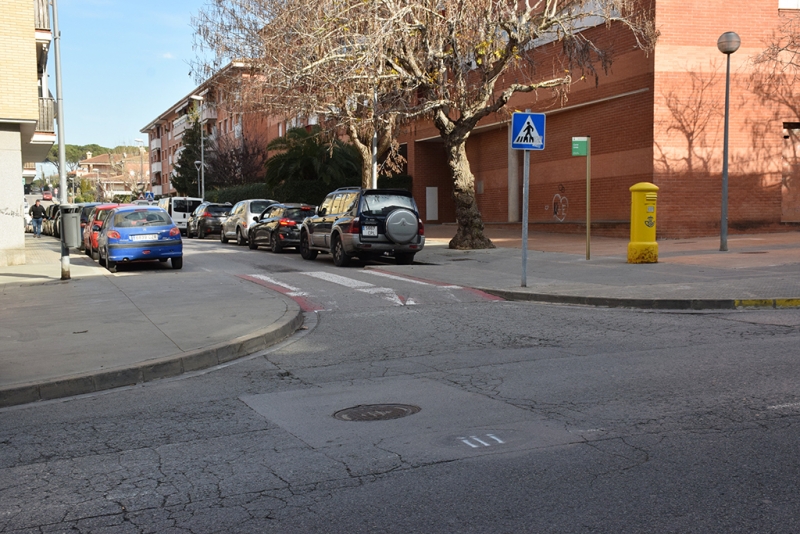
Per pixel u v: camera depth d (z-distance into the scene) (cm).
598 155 2578
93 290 1366
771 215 2320
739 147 2298
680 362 726
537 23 1986
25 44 1891
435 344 879
